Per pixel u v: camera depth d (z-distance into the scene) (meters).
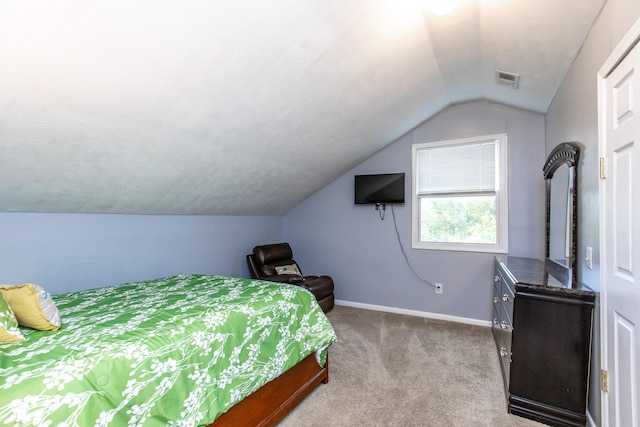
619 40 1.48
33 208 2.29
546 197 2.95
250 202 3.99
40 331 1.45
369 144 3.83
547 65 2.35
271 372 1.82
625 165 1.45
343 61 2.18
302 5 1.61
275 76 2.05
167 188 2.82
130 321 1.58
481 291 3.65
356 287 4.43
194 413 1.38
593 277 1.83
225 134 2.44
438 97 3.38
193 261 3.63
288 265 4.34
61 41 1.29
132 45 1.44
